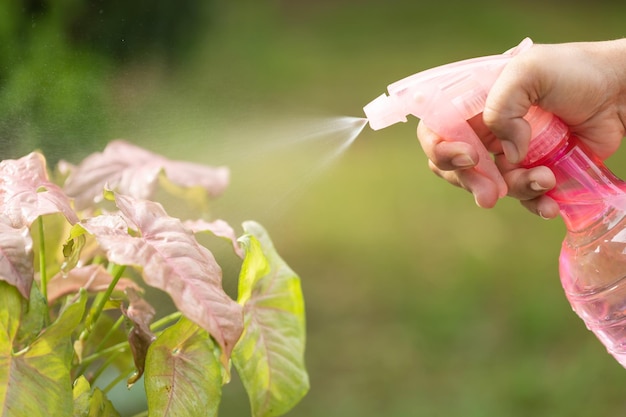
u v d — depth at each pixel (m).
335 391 2.29
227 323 0.90
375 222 3.41
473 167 1.03
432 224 3.38
